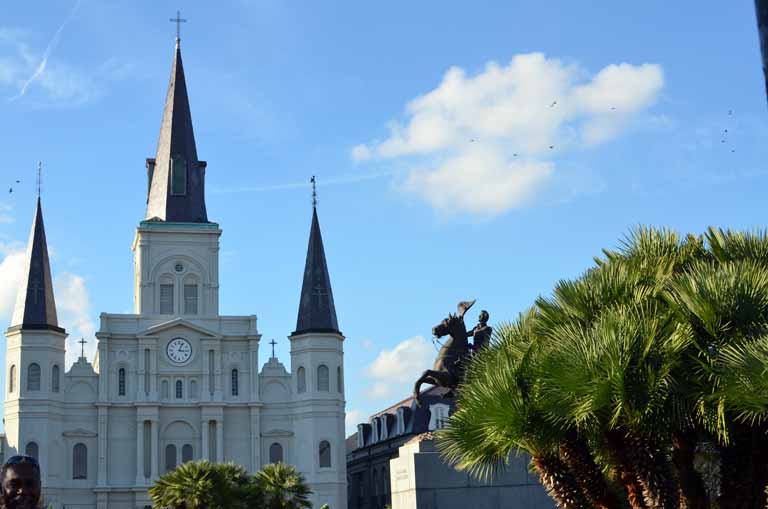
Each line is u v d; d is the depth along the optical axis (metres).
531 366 13.43
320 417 79.69
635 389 12.30
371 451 89.94
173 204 82.50
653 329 12.51
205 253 81.81
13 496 4.70
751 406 11.84
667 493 13.02
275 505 42.53
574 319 13.79
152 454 76.81
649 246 15.15
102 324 78.19
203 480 40.28
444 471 19.94
